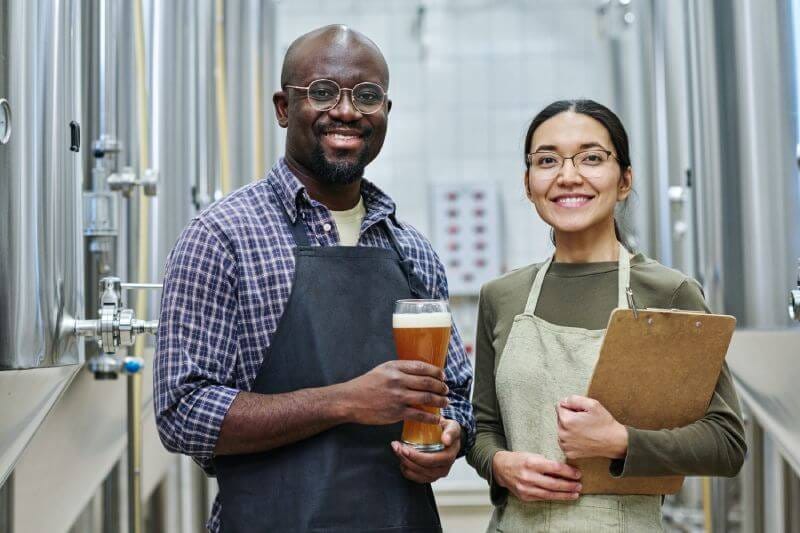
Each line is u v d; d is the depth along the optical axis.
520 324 1.71
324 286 1.58
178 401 1.50
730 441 1.58
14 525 2.01
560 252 1.76
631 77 4.32
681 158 3.46
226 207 1.61
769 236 2.29
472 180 6.06
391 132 6.09
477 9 6.11
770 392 2.39
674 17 3.47
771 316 2.31
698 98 2.79
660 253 3.75
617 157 1.73
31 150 1.59
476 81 6.09
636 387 1.54
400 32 6.11
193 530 3.25
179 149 2.92
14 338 1.52
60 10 1.74
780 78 2.20
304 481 1.53
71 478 2.31
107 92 2.37
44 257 1.63
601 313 1.67
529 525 1.65
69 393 2.25
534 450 1.66
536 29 6.10
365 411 1.46
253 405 1.49
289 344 1.55
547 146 1.70
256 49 3.81
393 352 1.60
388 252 1.66
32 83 1.60
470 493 4.69
